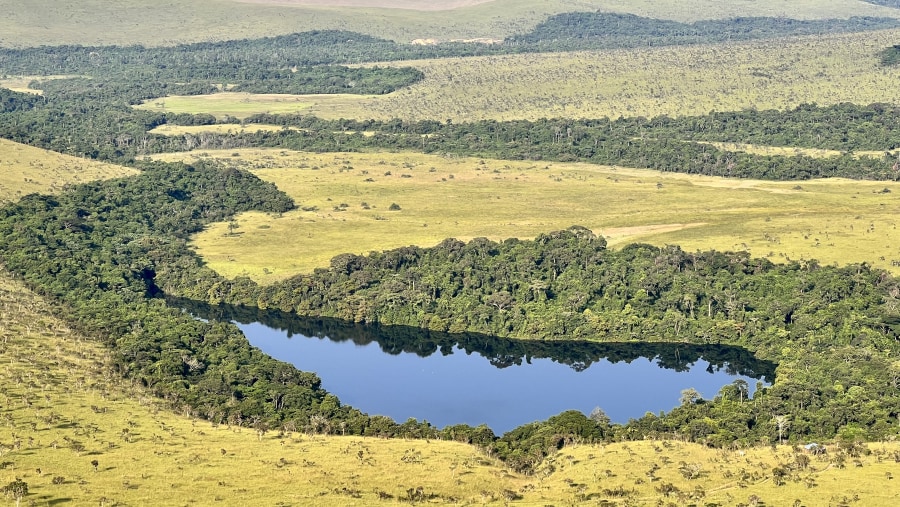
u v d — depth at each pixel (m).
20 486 150.12
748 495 151.12
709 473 164.88
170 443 177.00
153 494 152.50
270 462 169.75
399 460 172.75
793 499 148.25
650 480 162.12
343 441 183.75
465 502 155.12
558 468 173.38
